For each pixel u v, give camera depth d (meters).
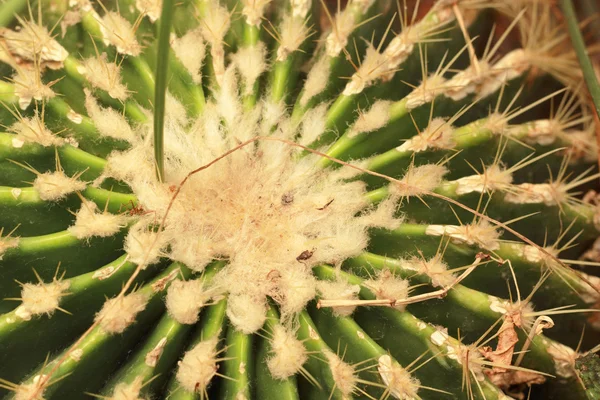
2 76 0.36
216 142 0.34
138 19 0.35
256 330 0.32
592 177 0.37
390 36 0.40
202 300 0.31
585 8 0.44
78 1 0.35
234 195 0.34
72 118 0.33
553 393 0.36
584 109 0.41
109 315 0.30
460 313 0.33
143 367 0.30
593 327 0.37
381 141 0.35
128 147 0.34
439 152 0.35
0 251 0.31
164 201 0.33
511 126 0.36
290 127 0.35
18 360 0.32
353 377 0.31
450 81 0.36
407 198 0.34
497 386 0.34
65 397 0.32
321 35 0.40
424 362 0.32
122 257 0.31
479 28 0.41
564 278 0.35
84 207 0.32
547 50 0.40
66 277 0.32
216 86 0.36
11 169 0.32
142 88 0.35
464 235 0.33
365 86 0.35
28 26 0.34
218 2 0.36
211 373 0.31
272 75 0.36
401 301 0.32
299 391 0.33
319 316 0.32
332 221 0.34
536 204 0.35
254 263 0.32
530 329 0.34
